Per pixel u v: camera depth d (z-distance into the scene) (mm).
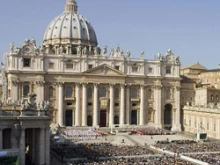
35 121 57625
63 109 121438
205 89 132125
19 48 115812
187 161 64062
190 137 108750
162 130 121438
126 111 127938
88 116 124812
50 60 120000
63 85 121000
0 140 55156
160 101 131250
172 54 134750
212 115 111188
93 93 124312
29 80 116875
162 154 72500
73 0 181750
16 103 63406
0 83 126500
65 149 76625
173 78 133125
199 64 159500
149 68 131250
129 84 127812
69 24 170250
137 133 114375
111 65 126125
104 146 81875
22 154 56594
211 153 74375
